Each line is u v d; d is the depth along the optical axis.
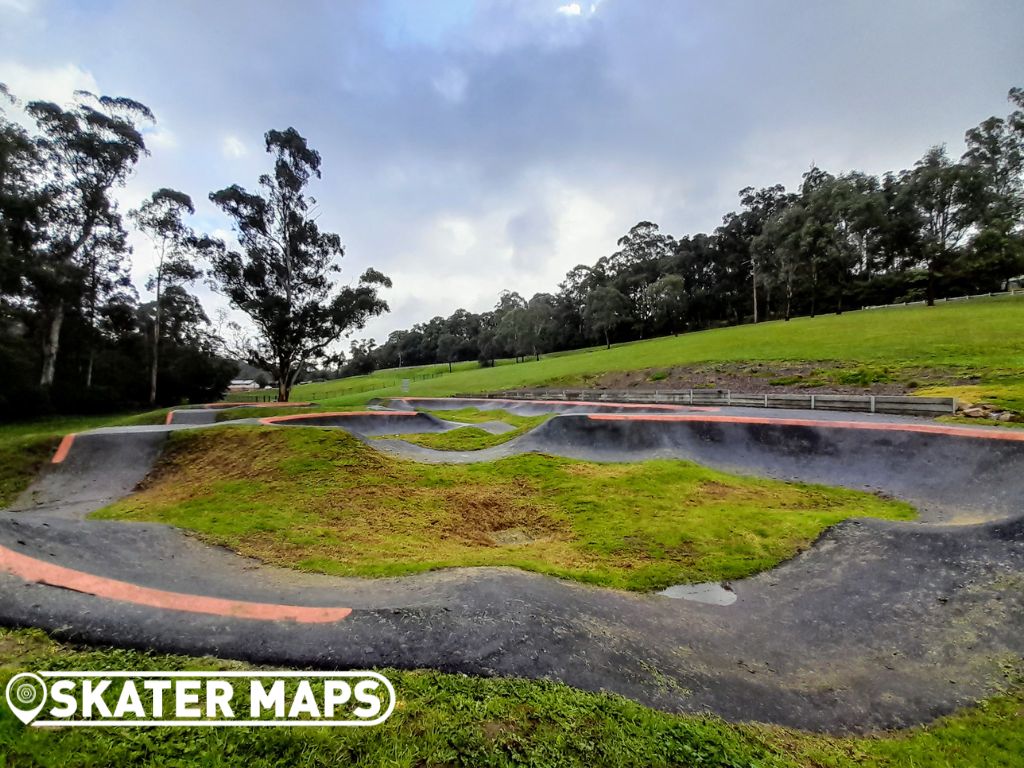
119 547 6.98
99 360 38.34
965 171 38.94
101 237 33.75
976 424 13.20
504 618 5.42
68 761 3.08
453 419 27.52
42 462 13.37
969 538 7.51
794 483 12.69
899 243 43.44
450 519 10.81
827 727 4.55
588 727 3.85
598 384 33.03
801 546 8.82
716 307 72.62
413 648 4.71
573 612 6.04
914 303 49.72
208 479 12.65
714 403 22.36
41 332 32.16
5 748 3.12
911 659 5.59
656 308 62.69
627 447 16.31
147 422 24.89
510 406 30.22
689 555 8.70
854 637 6.12
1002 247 37.91
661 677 4.95
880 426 13.27
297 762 3.24
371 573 7.02
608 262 77.94
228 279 31.95
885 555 7.81
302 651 4.50
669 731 3.95
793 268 50.22
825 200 48.94
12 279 25.45
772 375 25.42
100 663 4.06
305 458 13.27
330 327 35.44
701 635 6.16
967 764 4.02
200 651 4.38
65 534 6.82
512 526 10.80
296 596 5.90
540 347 77.75
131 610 4.90
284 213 33.97
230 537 8.45
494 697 4.11
